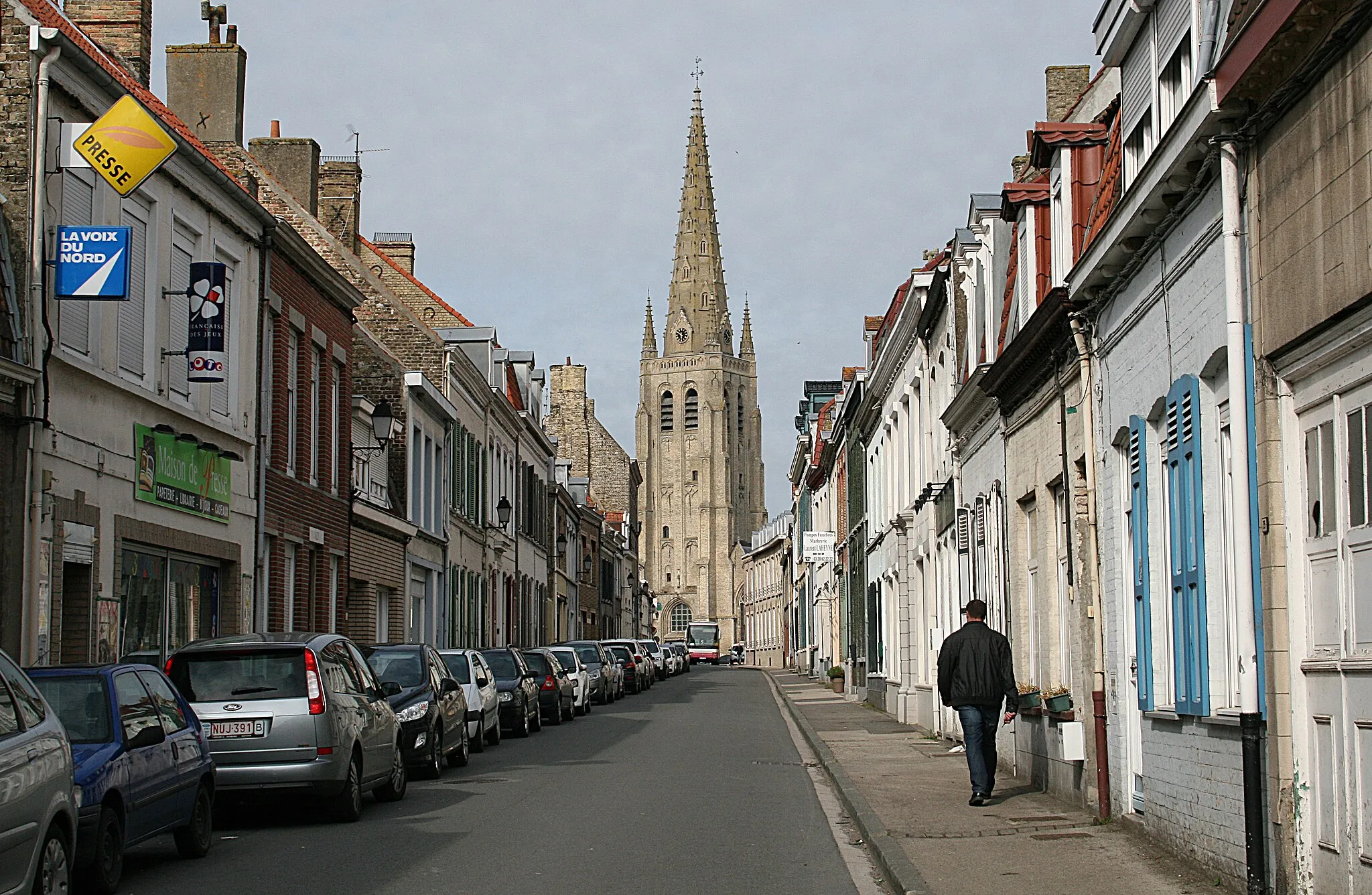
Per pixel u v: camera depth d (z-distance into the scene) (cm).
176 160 1883
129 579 1767
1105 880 984
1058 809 1388
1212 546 984
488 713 2350
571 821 1362
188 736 1144
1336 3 730
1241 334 884
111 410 1703
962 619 2227
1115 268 1227
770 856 1158
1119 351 1241
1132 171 1216
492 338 4247
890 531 3172
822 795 1647
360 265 3556
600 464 10862
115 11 2247
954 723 2253
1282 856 832
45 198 1541
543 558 5588
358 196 4122
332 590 2639
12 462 1480
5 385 1455
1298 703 826
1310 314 786
